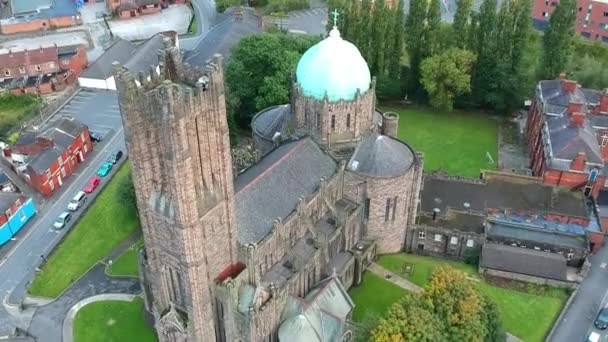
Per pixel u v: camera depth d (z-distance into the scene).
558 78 141.25
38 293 102.62
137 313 97.31
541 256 101.00
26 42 197.88
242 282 78.75
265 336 81.31
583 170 112.06
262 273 82.94
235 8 196.00
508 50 144.25
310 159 94.25
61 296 101.69
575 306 97.38
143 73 63.75
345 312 86.38
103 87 168.50
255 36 139.62
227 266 77.75
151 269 77.12
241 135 146.25
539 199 111.81
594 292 100.06
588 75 149.88
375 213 99.88
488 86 148.38
